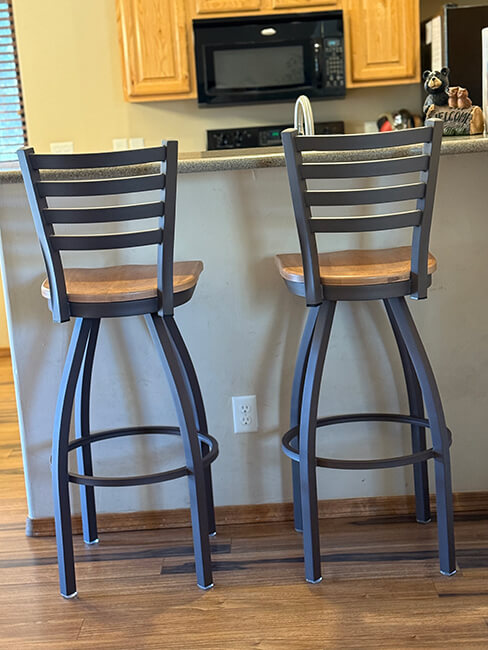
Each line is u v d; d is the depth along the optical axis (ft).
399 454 8.84
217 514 8.95
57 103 16.12
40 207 6.85
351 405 8.77
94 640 7.00
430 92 9.05
